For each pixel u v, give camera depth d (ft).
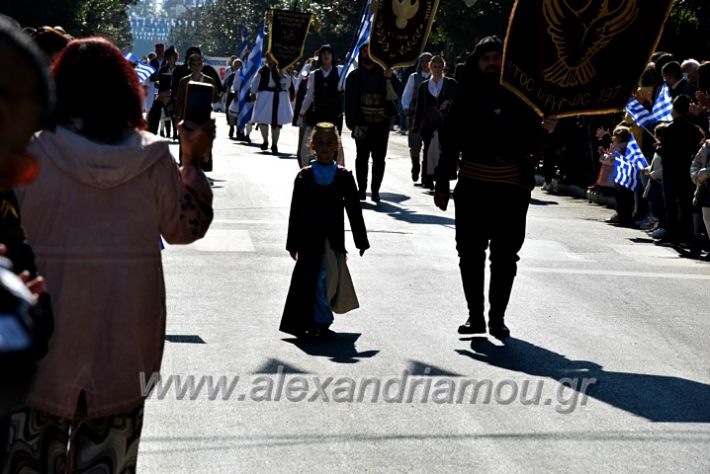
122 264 15.97
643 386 28.86
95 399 15.83
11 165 8.61
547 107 32.81
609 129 73.15
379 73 64.64
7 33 8.30
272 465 22.09
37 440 16.01
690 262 49.55
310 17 98.84
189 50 79.30
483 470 22.21
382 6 62.49
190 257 44.68
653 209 57.31
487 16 117.29
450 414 25.86
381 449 23.27
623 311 38.37
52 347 15.83
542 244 52.65
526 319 36.42
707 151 50.03
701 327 36.35
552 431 24.86
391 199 68.33
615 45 33.04
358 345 32.09
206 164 23.70
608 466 22.67
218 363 29.37
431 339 33.12
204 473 21.43
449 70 129.08
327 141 33.06
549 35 32.40
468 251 33.65
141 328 16.17
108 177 15.70
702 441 24.59
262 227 52.95
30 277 12.39
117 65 15.97
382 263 45.19
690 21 93.66
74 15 223.10
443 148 33.60
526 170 33.27
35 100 8.43
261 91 99.04
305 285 32.55
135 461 16.67
